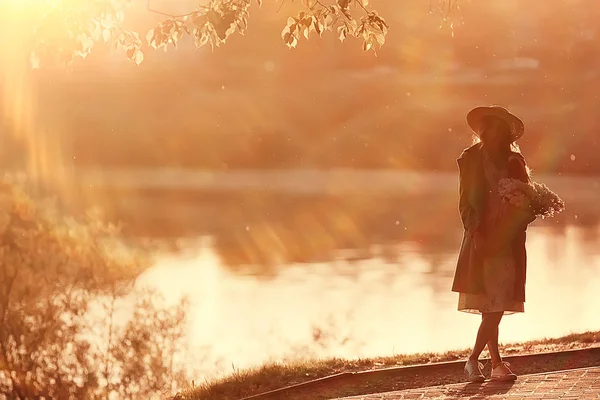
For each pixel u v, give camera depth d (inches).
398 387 494.6
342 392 494.0
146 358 577.6
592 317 1021.8
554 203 460.1
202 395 526.9
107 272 590.2
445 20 569.0
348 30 538.6
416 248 2057.1
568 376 462.9
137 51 547.8
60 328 571.2
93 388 565.0
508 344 610.2
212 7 534.6
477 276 465.4
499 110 470.0
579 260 1707.7
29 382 565.9
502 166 469.7
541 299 1189.7
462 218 464.1
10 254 571.5
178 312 611.8
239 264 1706.4
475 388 454.0
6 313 568.4
